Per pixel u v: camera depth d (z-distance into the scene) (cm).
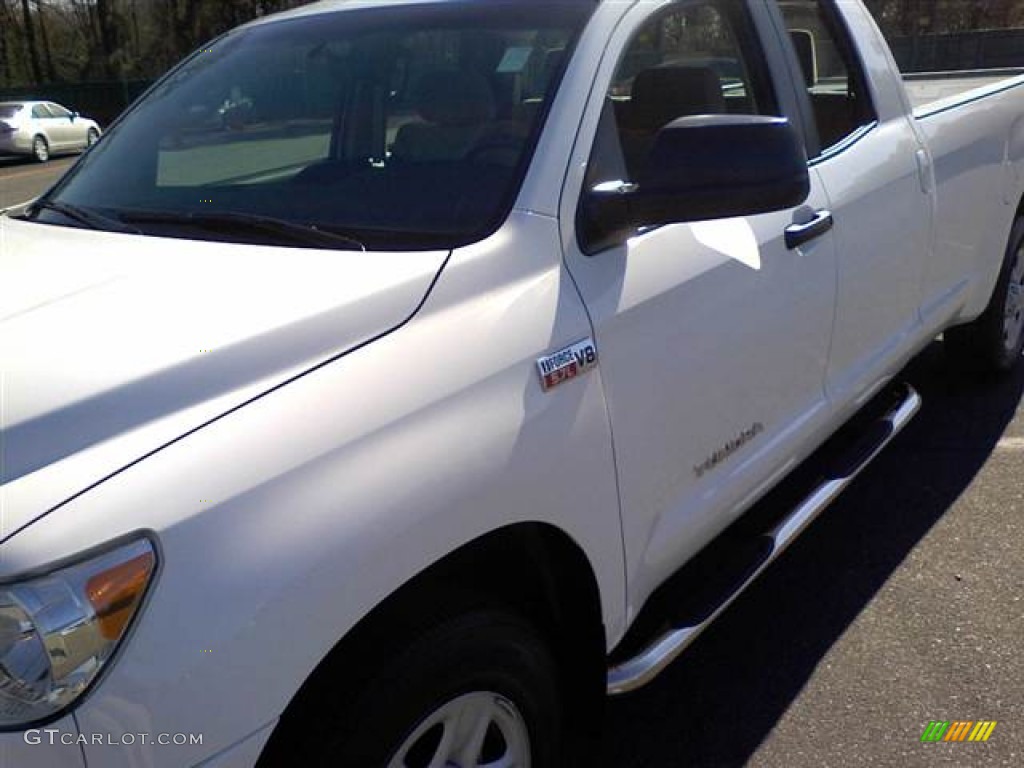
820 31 341
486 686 195
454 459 184
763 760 266
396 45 271
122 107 4106
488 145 235
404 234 222
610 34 248
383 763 176
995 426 460
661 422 237
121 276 206
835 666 303
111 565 145
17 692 141
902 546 367
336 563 163
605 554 223
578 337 213
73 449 157
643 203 217
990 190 428
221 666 152
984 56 2505
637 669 248
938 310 398
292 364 176
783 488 355
